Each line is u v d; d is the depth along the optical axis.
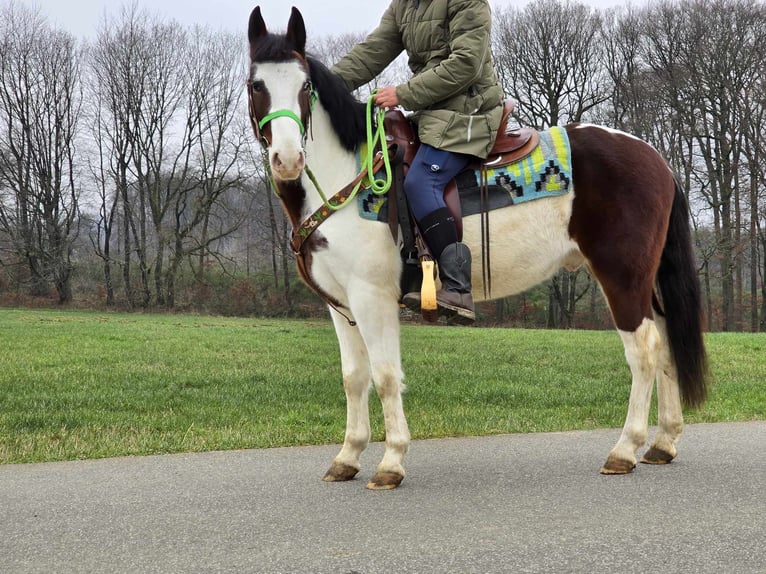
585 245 4.54
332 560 3.14
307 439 6.03
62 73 40.25
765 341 16.52
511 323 36.53
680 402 4.89
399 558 3.15
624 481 4.41
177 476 4.73
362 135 4.37
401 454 4.37
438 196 4.30
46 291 41.09
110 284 40.88
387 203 4.27
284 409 7.68
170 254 41.94
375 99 4.42
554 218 4.52
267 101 3.96
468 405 7.94
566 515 3.72
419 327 21.94
